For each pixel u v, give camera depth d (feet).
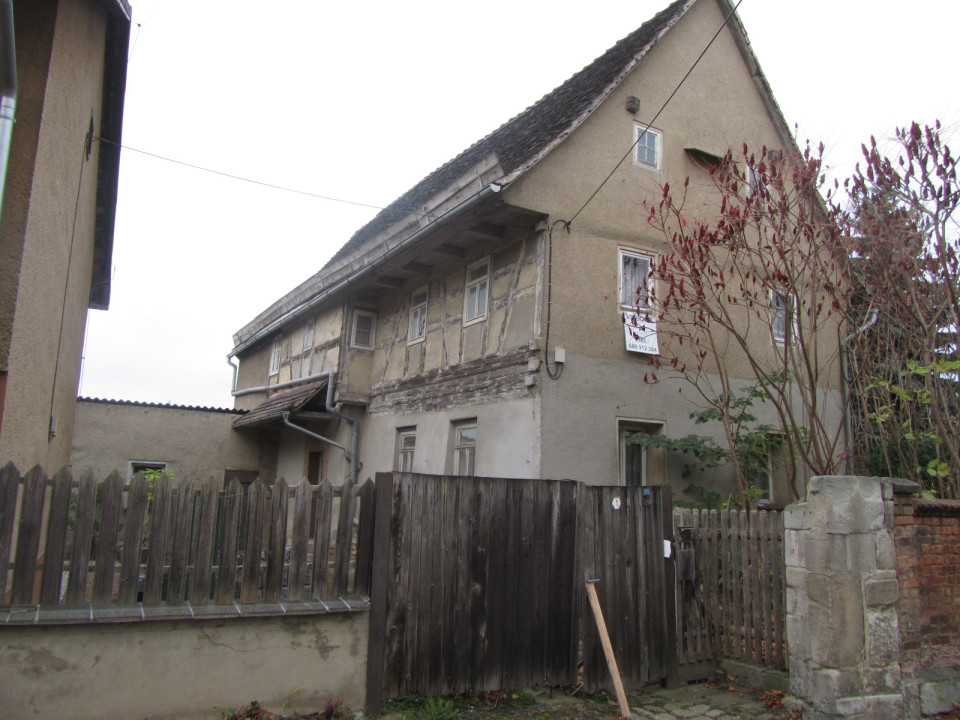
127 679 14.38
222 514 15.90
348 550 17.04
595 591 19.02
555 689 19.39
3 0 14.12
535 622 18.98
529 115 41.83
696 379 31.83
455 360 35.29
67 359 27.71
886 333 23.68
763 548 20.30
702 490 31.89
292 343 54.60
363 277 39.99
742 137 36.65
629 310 29.81
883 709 16.15
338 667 16.44
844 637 16.12
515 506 19.11
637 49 33.83
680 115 34.91
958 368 20.66
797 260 30.12
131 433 48.44
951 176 20.48
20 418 17.70
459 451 34.24
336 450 45.83
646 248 32.63
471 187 29.99
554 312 29.66
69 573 14.39
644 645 20.15
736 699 19.27
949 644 17.53
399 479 17.53
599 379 30.35
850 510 16.62
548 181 30.37
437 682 17.51
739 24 37.19
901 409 24.16
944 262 20.61
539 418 28.68
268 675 15.69
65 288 23.32
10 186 16.65
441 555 17.92
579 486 20.07
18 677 13.51
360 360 44.14
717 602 21.65
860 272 22.88
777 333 35.32
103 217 35.55
